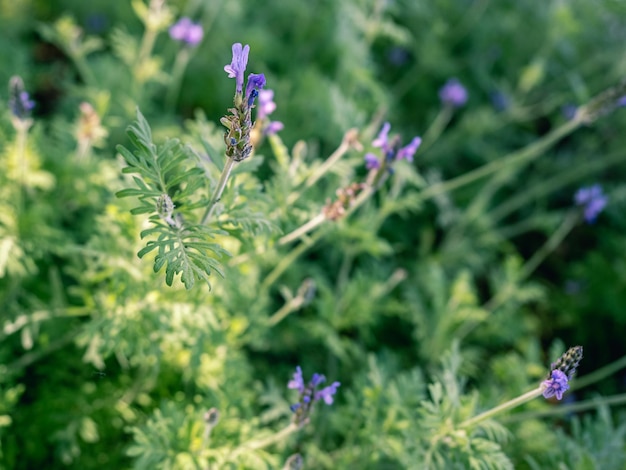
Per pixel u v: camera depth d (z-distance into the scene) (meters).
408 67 0.79
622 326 0.64
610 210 0.73
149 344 0.36
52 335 0.42
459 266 0.64
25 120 0.37
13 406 0.39
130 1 0.71
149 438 0.35
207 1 0.68
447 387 0.35
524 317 0.61
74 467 0.40
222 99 0.66
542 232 0.74
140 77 0.54
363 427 0.41
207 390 0.40
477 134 0.71
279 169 0.41
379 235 0.63
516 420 0.40
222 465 0.35
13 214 0.39
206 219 0.30
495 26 0.83
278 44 0.69
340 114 0.51
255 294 0.43
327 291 0.47
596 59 0.81
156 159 0.28
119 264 0.36
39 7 0.71
